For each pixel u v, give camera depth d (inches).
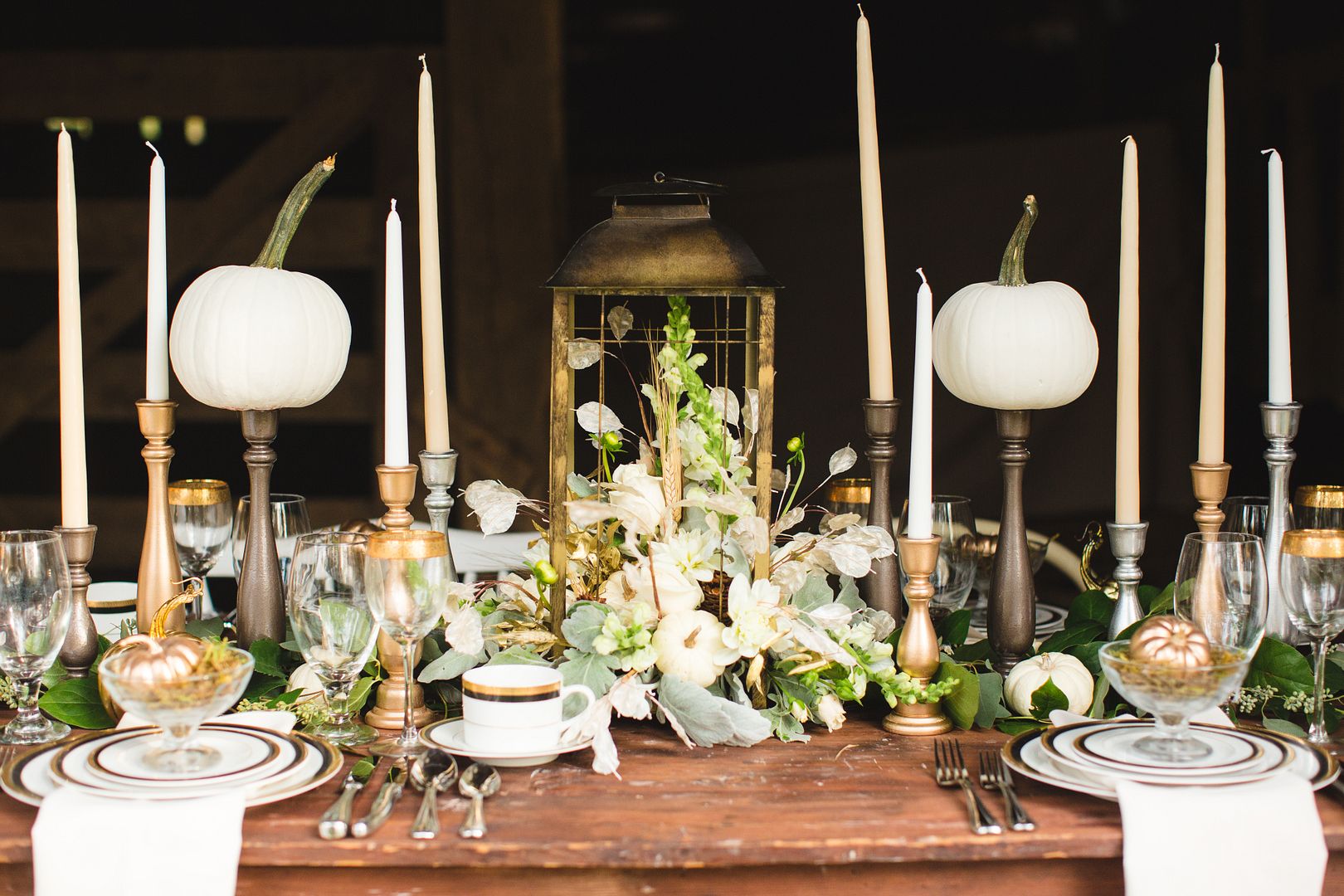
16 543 47.1
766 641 48.0
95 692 50.3
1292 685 50.2
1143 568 125.1
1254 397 175.2
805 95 205.9
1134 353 53.9
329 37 191.8
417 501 159.0
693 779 45.0
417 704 50.9
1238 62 184.2
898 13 202.1
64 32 191.3
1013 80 201.9
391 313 48.4
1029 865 41.1
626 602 50.0
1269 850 39.1
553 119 158.7
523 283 159.2
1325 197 163.3
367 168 186.5
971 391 53.1
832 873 40.9
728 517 51.5
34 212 168.9
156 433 53.2
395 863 39.3
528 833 40.0
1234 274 175.2
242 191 165.9
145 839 38.0
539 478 160.1
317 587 46.4
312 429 202.1
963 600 63.1
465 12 157.8
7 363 168.9
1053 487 152.2
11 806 42.2
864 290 159.8
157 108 167.8
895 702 50.8
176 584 53.3
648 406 130.7
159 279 53.7
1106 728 45.8
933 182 156.6
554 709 45.5
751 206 164.6
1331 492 57.9
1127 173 53.6
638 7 205.2
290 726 48.0
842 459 54.2
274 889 40.3
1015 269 54.1
